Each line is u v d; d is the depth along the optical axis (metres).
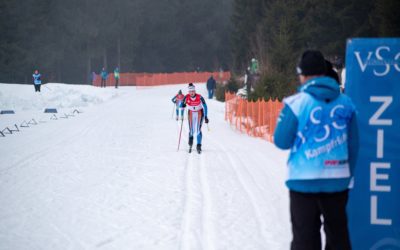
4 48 89.19
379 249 5.84
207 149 19.44
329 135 5.13
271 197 11.23
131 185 12.75
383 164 5.78
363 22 50.03
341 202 5.20
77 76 106.44
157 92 64.50
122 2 108.81
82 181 13.35
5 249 7.96
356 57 5.76
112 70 111.19
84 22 99.25
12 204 10.91
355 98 5.78
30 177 13.95
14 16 92.44
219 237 8.42
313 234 5.25
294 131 5.21
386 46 5.70
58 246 8.09
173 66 118.69
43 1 96.94
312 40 52.47
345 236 5.23
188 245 8.03
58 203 10.96
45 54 93.88
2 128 27.50
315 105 5.15
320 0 52.88
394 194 5.78
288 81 28.69
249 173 14.23
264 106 23.48
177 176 13.88
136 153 18.36
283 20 36.84
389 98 5.72
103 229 9.02
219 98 50.75
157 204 10.76
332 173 5.10
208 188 12.27
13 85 49.53
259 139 22.94
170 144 20.91
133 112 37.94
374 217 5.82
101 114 36.41
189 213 9.99
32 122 30.86
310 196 5.16
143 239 8.39
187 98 18.41
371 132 5.77
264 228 8.91
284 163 15.98
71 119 32.69
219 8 122.12
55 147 20.02
